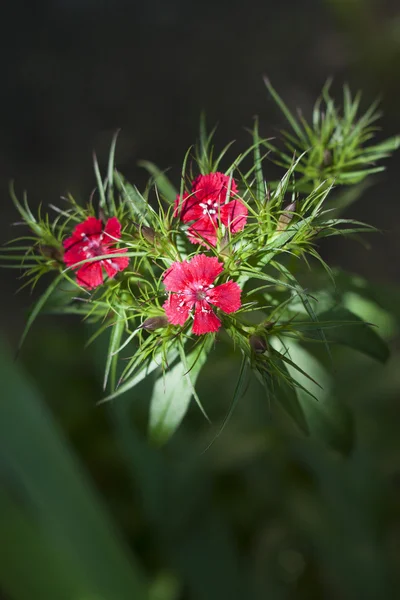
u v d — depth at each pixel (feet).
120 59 4.75
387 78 4.17
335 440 1.63
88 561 1.85
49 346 2.75
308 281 1.65
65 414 2.53
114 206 1.48
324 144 1.58
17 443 1.88
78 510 1.90
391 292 1.74
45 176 4.07
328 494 2.18
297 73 4.48
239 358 1.75
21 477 1.87
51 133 4.33
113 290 1.46
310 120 4.19
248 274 1.40
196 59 4.69
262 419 2.12
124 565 1.90
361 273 3.46
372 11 4.38
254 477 2.24
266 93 4.40
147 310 1.42
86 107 4.48
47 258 1.49
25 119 4.42
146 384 1.82
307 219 1.40
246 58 4.63
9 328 3.26
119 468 2.44
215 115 4.33
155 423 1.52
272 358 1.42
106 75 4.66
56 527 1.85
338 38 4.54
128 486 2.40
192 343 1.50
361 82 4.24
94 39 4.89
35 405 1.94
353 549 2.14
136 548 2.23
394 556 2.13
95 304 1.50
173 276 1.39
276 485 2.24
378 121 4.06
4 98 4.55
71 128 4.36
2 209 3.84
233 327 1.41
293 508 2.21
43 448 1.90
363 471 2.18
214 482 2.24
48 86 4.61
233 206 1.42
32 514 1.85
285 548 2.19
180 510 2.20
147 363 1.44
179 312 1.38
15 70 4.73
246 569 2.17
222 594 2.15
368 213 3.69
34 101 4.53
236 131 4.23
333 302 1.58
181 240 1.45
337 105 4.23
